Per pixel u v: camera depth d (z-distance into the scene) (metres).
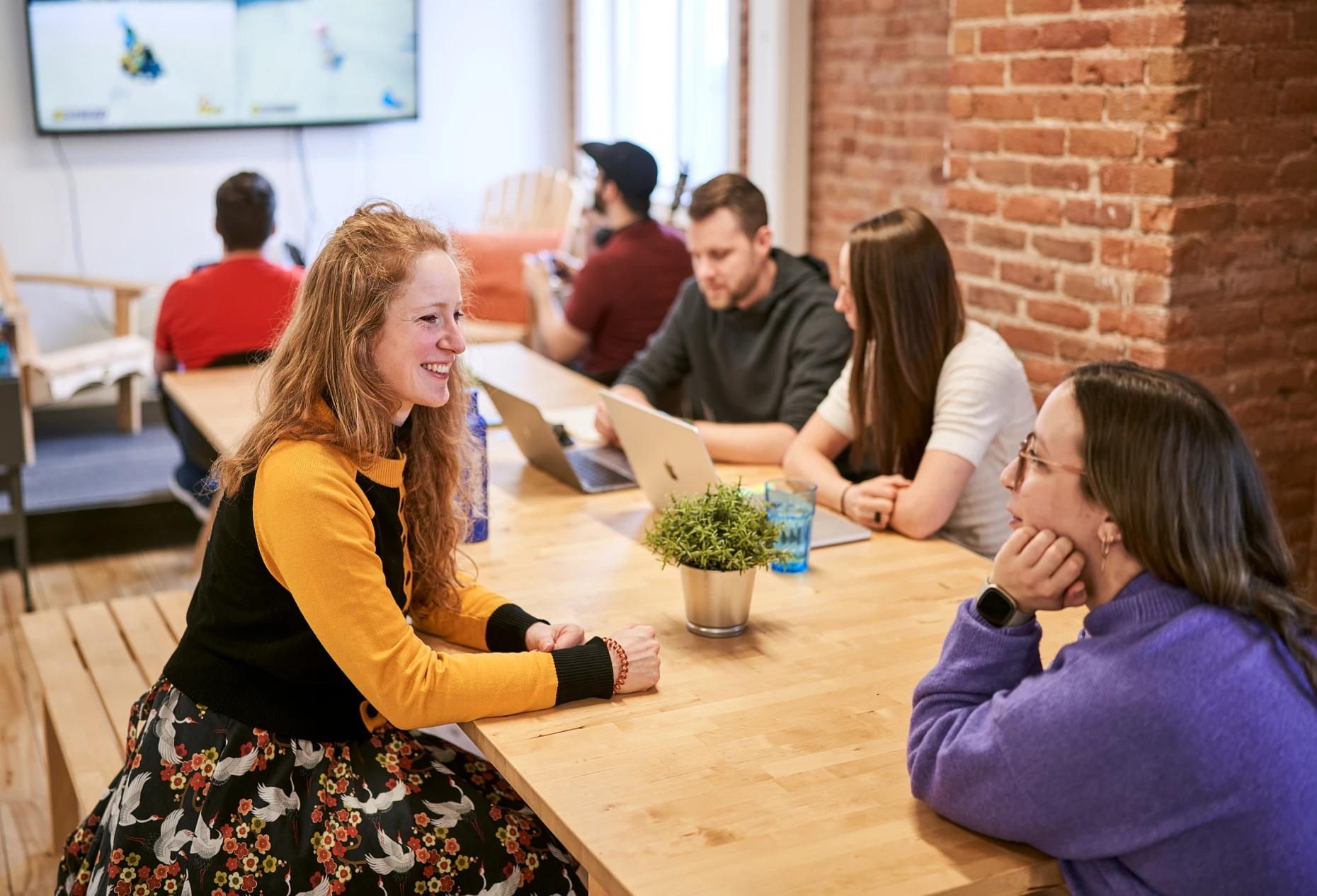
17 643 3.52
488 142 6.50
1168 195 2.59
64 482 4.57
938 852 1.16
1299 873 1.07
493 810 1.55
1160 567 1.12
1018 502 1.24
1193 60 2.54
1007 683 1.23
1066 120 2.81
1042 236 2.93
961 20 3.07
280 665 1.50
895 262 2.12
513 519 2.17
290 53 5.89
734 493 1.69
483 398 3.08
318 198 6.18
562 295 4.50
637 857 1.15
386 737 1.58
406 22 6.07
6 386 3.54
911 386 2.16
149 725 1.54
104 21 5.50
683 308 3.01
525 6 6.41
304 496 1.41
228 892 1.42
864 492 2.11
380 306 1.45
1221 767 1.05
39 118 5.49
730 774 1.30
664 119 5.75
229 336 3.44
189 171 5.87
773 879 1.11
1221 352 2.72
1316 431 2.89
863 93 4.48
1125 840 1.09
